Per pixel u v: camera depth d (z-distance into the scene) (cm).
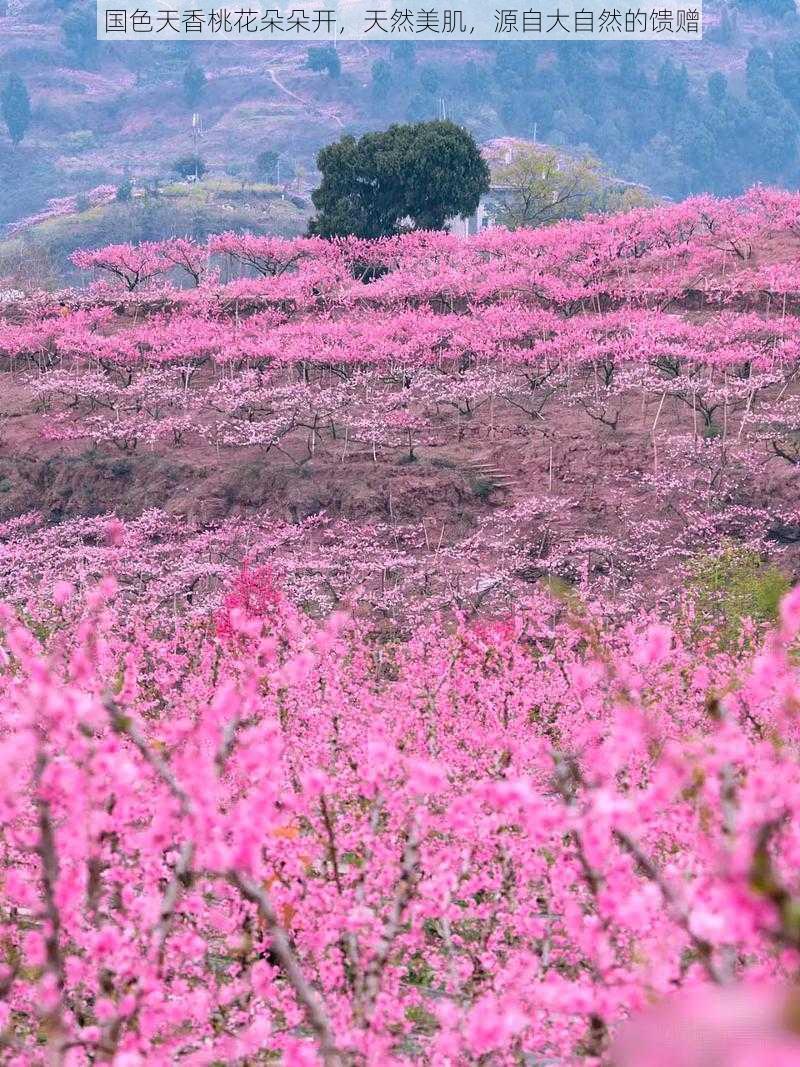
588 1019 1188
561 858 1341
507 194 17838
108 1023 1066
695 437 5844
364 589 5088
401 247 9650
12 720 1109
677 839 1459
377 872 1586
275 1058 1459
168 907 1064
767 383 6362
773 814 781
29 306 9106
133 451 6656
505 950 1616
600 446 6006
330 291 9031
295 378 7612
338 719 2220
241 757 1089
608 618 4619
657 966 1014
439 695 2500
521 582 4997
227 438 6500
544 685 2802
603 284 8188
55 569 5484
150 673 3441
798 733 1677
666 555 5134
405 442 6488
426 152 10569
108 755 1055
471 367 7438
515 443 6244
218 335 7881
